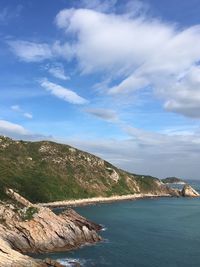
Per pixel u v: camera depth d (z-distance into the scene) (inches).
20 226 3447.3
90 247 3545.8
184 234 4372.5
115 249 3496.6
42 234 3479.3
